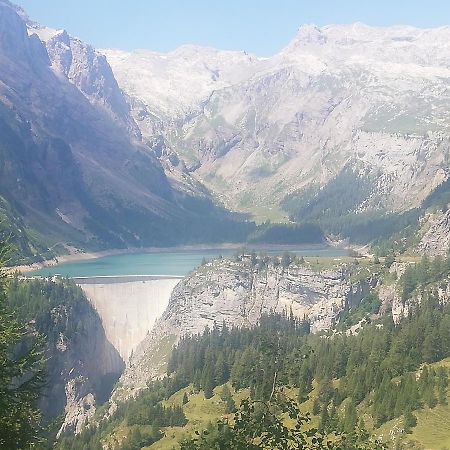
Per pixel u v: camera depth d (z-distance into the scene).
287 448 48.28
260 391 52.06
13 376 56.66
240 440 48.34
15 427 53.16
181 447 52.34
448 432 136.50
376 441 57.81
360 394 164.38
